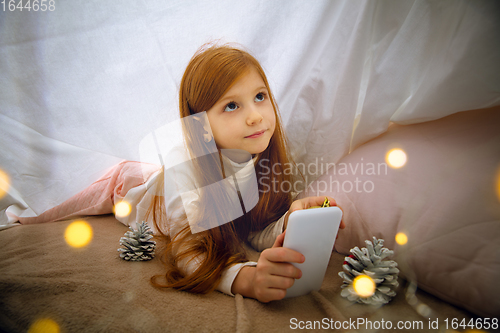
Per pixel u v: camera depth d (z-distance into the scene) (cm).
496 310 50
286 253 58
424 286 60
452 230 55
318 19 90
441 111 71
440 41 71
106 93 89
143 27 87
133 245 80
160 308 58
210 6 90
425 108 72
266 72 98
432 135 70
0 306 58
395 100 79
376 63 80
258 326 53
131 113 92
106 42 85
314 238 59
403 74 78
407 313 55
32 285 62
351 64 81
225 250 72
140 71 90
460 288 54
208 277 65
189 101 81
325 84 86
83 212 116
